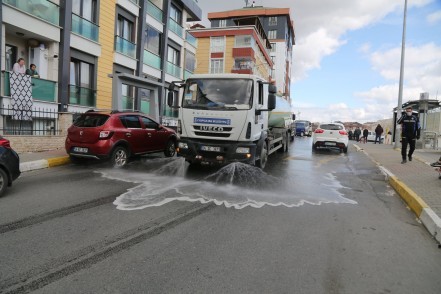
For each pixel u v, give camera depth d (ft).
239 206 20.02
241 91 28.91
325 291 10.54
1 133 39.06
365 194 24.77
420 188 24.25
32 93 43.32
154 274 11.28
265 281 11.03
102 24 57.16
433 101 64.64
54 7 47.06
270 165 37.91
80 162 33.96
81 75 53.98
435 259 13.30
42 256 12.45
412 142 39.70
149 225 16.15
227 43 142.51
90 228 15.49
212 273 11.47
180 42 88.43
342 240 14.98
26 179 26.18
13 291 10.03
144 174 29.25
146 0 69.00
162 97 78.84
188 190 23.62
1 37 39.63
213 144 28.22
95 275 11.12
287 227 16.47
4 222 16.07
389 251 13.93
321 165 40.32
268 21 227.40
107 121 31.68
